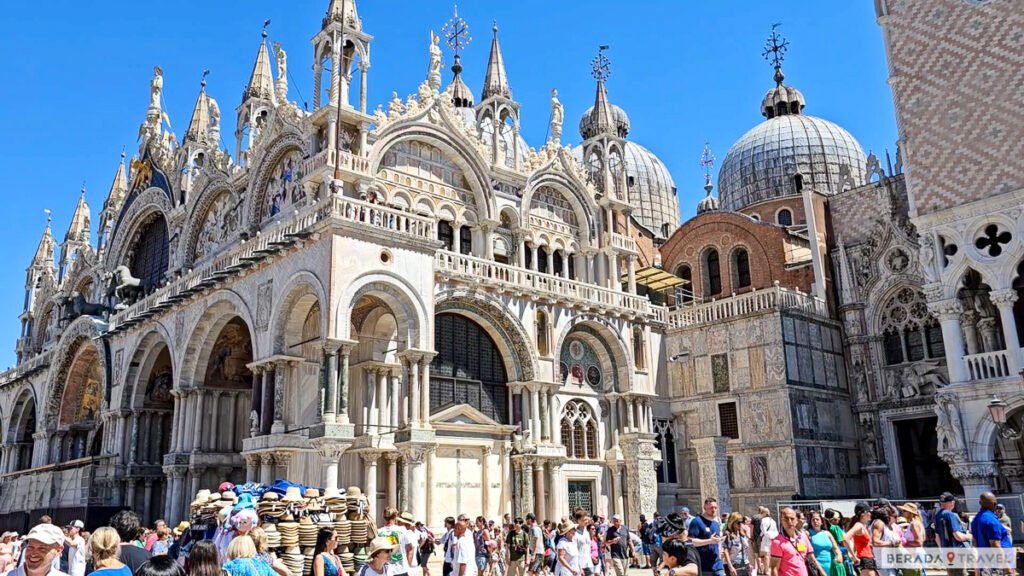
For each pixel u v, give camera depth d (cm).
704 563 1490
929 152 3488
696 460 4328
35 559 827
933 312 3412
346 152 3362
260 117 4416
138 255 5425
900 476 4269
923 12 3575
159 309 3844
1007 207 3228
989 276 3256
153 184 5216
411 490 2953
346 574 1855
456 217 3825
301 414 3014
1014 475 3350
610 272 4403
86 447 4897
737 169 6825
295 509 1816
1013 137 3244
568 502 3791
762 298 4231
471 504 3441
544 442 3672
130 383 4144
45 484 4556
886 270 4431
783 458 3978
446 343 3544
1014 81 3262
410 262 3047
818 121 6831
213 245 4369
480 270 3575
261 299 3152
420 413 3059
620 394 4100
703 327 4425
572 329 3994
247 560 1033
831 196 4778
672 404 4466
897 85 3622
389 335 3288
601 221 4488
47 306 6438
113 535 911
